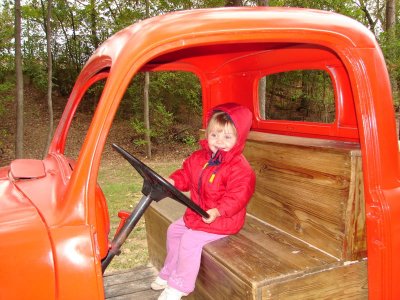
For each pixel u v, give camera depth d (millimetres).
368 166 1760
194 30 1509
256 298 1676
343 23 1718
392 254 1749
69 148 10992
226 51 2436
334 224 1904
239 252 2004
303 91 12258
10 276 1298
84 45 14586
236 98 3045
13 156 10789
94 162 1434
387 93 1771
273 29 1589
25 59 14062
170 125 13094
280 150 2273
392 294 1773
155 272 2969
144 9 11773
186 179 2418
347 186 1822
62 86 14602
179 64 2809
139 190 7309
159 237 2854
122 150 1865
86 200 1418
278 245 2082
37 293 1311
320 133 2367
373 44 1756
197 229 2205
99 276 1360
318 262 1848
